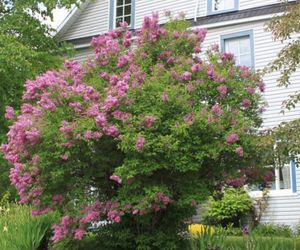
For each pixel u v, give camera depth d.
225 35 16.33
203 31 8.59
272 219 14.49
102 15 18.86
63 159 7.14
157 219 7.71
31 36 15.46
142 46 8.29
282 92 14.90
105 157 7.21
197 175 7.28
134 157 6.75
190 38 8.36
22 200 7.61
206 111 7.05
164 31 8.33
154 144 6.60
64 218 7.27
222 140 7.07
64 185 7.43
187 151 6.82
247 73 8.05
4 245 7.79
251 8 16.00
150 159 6.72
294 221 14.23
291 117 14.68
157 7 17.84
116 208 6.98
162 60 8.16
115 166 7.38
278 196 14.59
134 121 6.82
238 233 12.58
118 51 8.20
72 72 7.89
